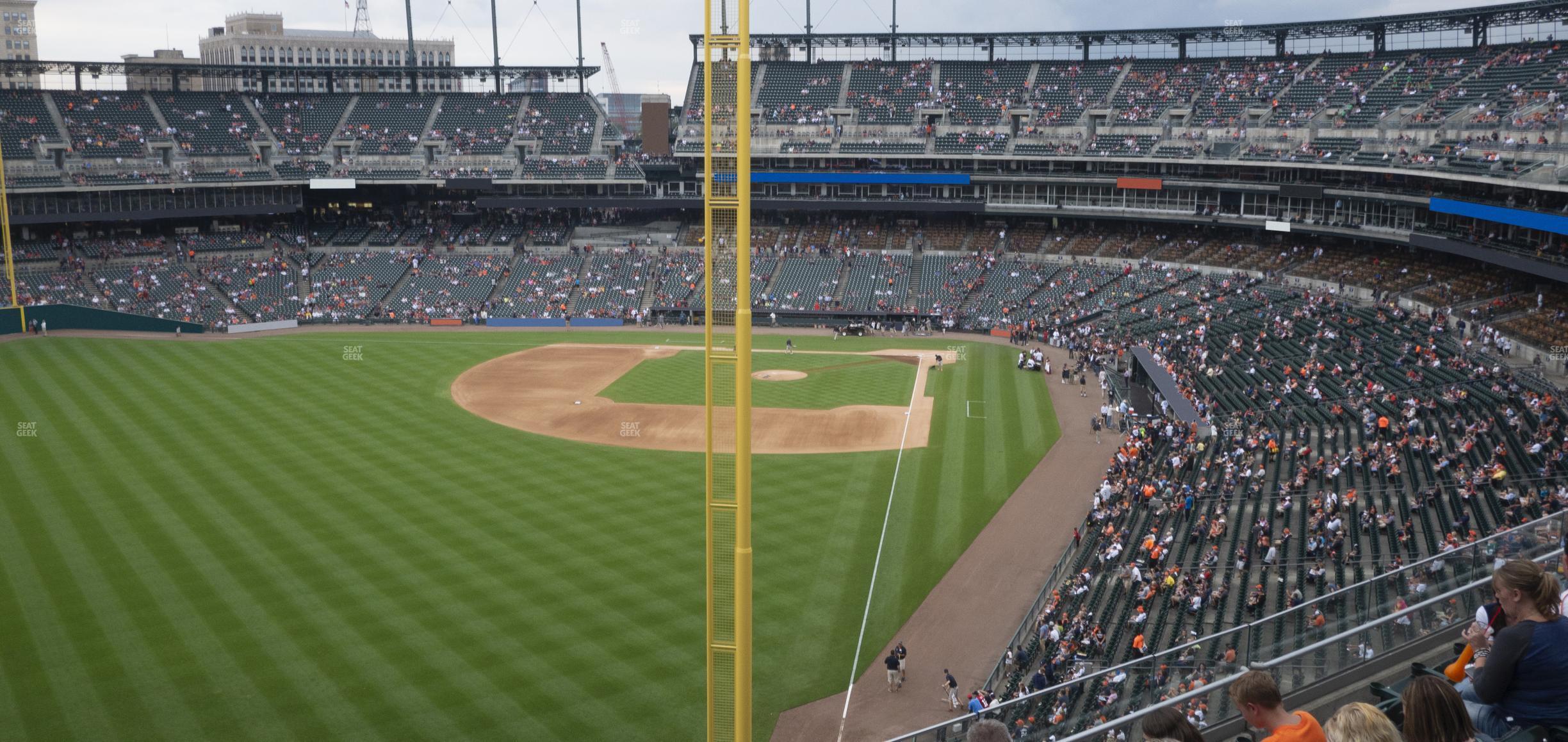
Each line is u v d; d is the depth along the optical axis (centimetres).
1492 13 8425
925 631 3531
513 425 6150
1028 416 6512
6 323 8594
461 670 3123
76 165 9925
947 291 10262
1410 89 8319
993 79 11125
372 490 4797
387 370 7725
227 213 10712
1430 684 778
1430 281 7369
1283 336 6881
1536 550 1568
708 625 1805
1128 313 8888
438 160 11444
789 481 5150
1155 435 5603
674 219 11938
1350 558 3394
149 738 2755
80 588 3681
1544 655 899
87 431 5750
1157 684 1934
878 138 10819
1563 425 4244
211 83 17362
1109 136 10062
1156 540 3834
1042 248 10556
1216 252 9538
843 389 7362
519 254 11281
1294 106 9094
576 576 3825
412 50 12144
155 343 8612
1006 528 4503
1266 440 4866
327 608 3531
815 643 3416
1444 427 4575
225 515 4434
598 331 9869
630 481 5028
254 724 2820
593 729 2820
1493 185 6875
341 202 11875
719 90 1541
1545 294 6419
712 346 1656
